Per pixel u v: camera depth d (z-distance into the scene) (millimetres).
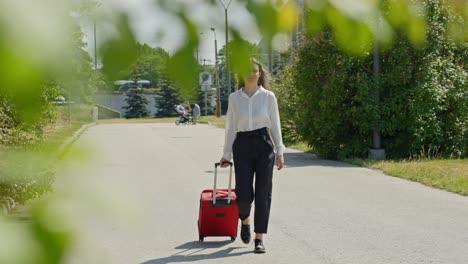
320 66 16719
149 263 6445
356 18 1097
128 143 24562
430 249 7051
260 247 6887
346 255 6816
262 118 6648
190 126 40156
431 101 16188
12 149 1152
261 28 1033
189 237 7633
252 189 6781
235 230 7402
